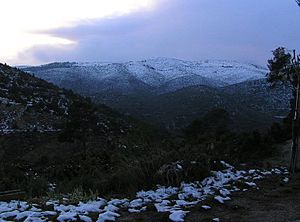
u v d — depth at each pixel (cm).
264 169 1575
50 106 7688
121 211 813
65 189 1130
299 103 1625
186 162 1176
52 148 5622
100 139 5731
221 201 877
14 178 1474
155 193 1004
